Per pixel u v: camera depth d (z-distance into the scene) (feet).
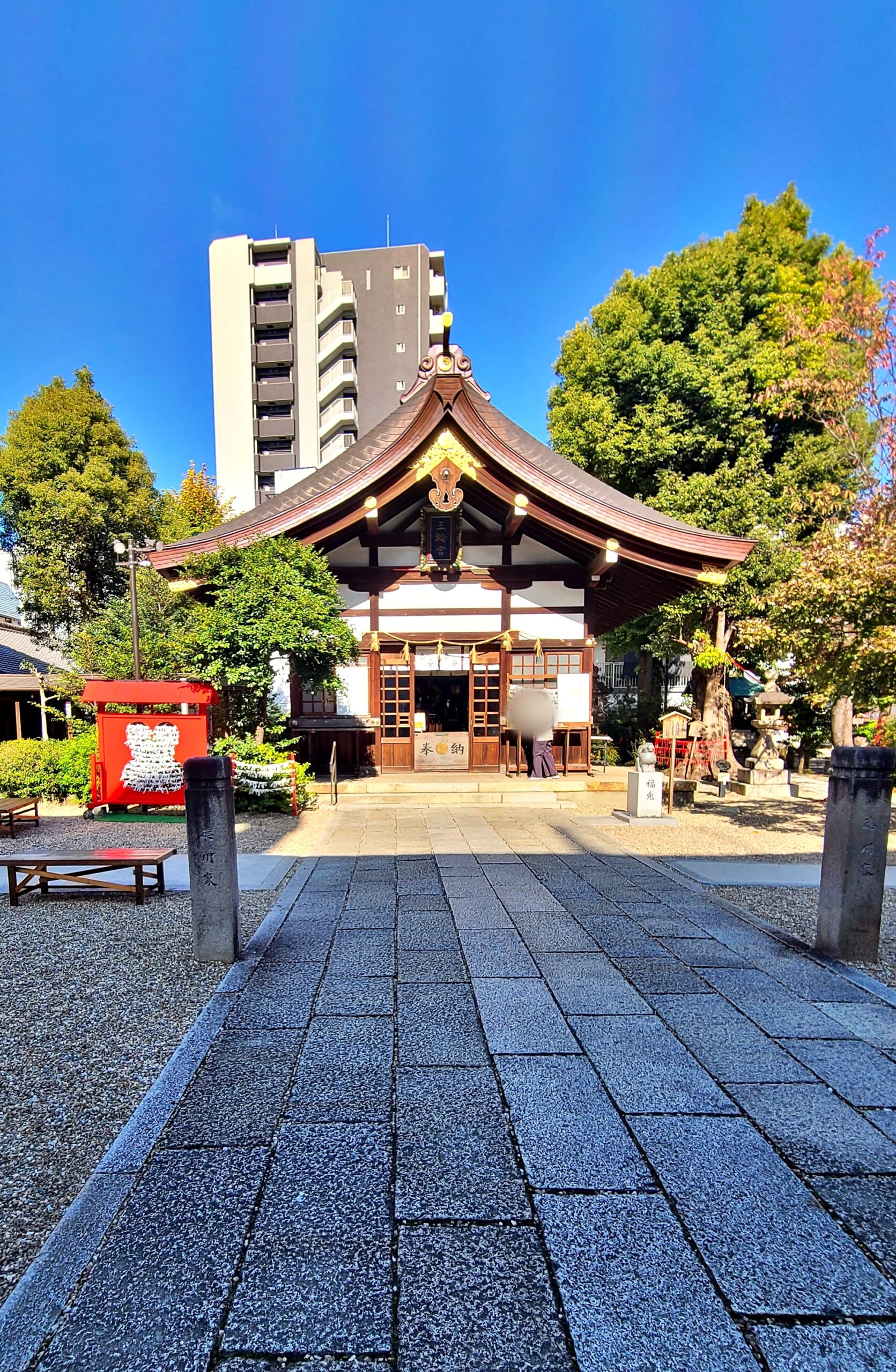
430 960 12.25
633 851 21.81
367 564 34.19
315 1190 6.38
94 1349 4.83
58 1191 6.65
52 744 33.27
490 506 33.27
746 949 12.96
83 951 12.85
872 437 39.65
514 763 34.17
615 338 43.21
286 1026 9.70
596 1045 9.21
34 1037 9.64
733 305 41.91
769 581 38.09
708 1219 6.07
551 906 15.58
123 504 55.47
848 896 12.34
